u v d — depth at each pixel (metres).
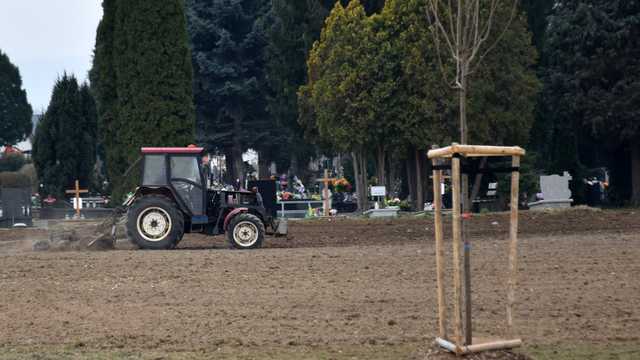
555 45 145.12
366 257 63.34
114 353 35.84
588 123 141.88
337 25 133.75
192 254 67.00
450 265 58.44
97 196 167.50
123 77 127.75
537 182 138.62
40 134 158.50
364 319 42.00
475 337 35.53
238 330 39.91
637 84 136.62
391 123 127.75
